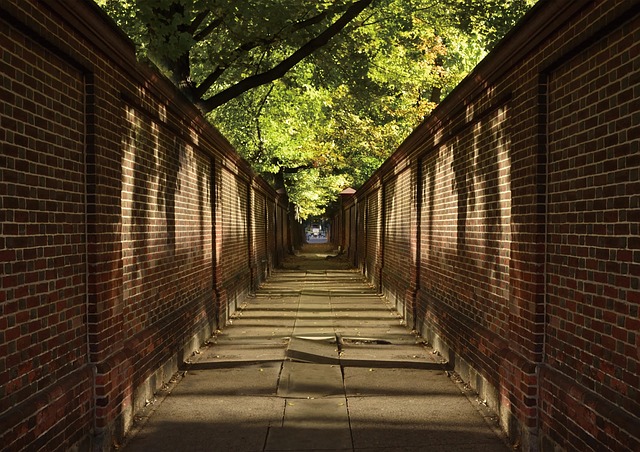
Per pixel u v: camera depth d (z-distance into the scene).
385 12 15.38
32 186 3.70
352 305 13.42
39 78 3.82
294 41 11.15
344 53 13.37
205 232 9.64
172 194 7.37
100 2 9.71
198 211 9.05
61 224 4.12
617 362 3.55
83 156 4.52
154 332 6.19
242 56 11.56
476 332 6.28
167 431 5.11
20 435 3.37
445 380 6.80
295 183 36.06
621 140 3.54
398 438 4.96
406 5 15.59
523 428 4.70
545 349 4.63
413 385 6.57
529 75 4.83
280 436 4.98
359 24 13.93
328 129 25.19
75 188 4.37
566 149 4.30
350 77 14.30
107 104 4.84
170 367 6.84
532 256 4.72
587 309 3.94
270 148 21.78
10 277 3.41
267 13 9.81
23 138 3.59
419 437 4.99
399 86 19.31
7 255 3.38
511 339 5.21
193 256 8.62
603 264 3.74
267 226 21.77
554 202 4.50
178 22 8.80
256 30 10.30
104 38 4.57
